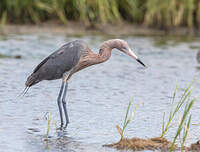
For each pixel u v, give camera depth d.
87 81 14.73
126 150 8.98
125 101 12.45
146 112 11.50
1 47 18.84
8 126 10.16
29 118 10.81
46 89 13.58
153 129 10.29
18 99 12.31
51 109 11.62
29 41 20.11
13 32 21.80
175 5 23.20
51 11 22.95
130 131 10.12
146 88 13.96
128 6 23.55
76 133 9.93
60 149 8.92
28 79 11.23
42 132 9.91
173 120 10.94
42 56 17.72
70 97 12.76
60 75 11.08
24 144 9.12
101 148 9.04
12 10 22.97
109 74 15.81
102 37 21.34
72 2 23.03
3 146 8.96
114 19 23.72
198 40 21.81
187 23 23.67
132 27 23.66
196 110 11.75
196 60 18.03
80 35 21.70
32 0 22.70
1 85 13.63
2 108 11.45
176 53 19.05
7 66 16.16
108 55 11.22
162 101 12.53
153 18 23.50
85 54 11.02
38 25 23.06
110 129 10.23
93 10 23.09
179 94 13.34
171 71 16.33
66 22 23.31
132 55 11.01
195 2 23.55
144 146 9.12
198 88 14.11
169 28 23.55
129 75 15.71
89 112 11.42
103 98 12.70
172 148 8.57
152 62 17.58
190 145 9.28
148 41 21.14
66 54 10.93
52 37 21.08
